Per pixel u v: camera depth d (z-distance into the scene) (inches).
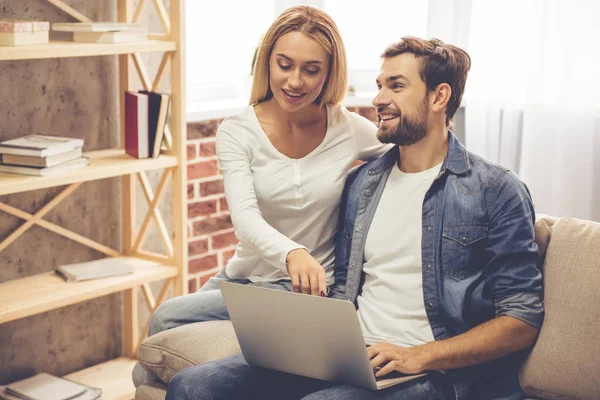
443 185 80.9
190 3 140.9
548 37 132.7
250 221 83.4
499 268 78.1
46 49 98.0
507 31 136.5
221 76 147.0
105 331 124.7
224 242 142.6
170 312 95.5
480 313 78.8
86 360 122.9
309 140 89.4
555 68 133.1
